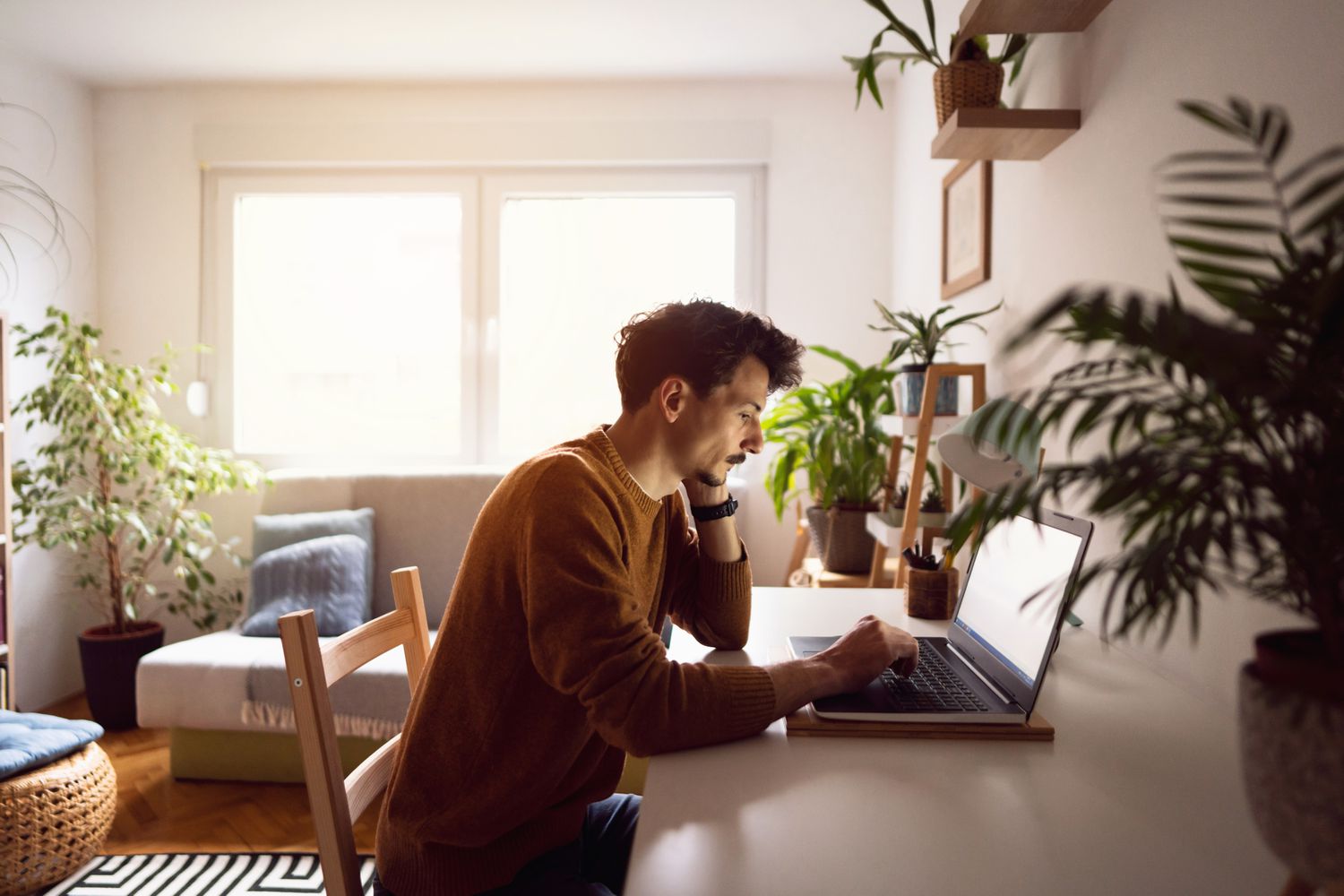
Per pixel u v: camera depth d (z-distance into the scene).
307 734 1.00
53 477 2.94
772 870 0.68
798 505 3.20
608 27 2.98
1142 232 1.36
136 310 3.57
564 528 0.96
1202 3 1.20
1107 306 0.47
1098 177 1.54
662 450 1.09
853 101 3.46
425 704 1.03
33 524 3.16
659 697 0.90
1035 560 1.12
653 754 0.92
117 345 3.57
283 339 3.62
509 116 3.51
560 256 3.60
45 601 3.24
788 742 0.96
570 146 3.47
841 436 2.55
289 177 3.57
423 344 3.63
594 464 1.04
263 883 2.02
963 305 2.44
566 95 3.50
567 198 3.59
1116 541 1.40
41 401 2.92
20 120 3.15
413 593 1.35
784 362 1.11
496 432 3.62
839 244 3.48
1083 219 1.60
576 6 2.82
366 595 2.90
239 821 2.32
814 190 3.48
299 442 3.63
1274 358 0.48
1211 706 1.09
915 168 3.08
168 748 2.82
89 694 3.02
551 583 0.92
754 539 3.54
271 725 2.45
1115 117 1.47
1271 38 1.05
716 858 0.70
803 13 2.87
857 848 0.72
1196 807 0.79
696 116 3.49
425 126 3.48
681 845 0.72
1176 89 1.27
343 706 2.37
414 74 3.40
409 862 1.04
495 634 1.00
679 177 3.53
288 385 3.63
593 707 0.91
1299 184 0.99
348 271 3.62
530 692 1.00
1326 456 0.48
